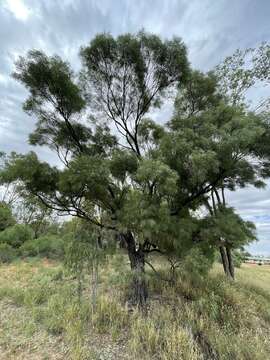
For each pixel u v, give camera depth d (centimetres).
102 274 666
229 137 378
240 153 409
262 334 415
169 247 465
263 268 1744
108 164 422
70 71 480
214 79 575
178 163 409
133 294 496
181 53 502
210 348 347
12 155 434
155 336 344
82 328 367
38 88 461
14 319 413
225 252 886
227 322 418
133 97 565
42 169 416
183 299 515
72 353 305
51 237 1321
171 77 533
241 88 800
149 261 582
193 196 486
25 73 441
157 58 510
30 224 1773
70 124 535
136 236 462
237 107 472
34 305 473
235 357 324
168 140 409
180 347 321
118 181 477
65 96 480
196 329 388
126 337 362
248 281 884
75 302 465
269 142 416
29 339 345
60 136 543
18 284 650
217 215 456
